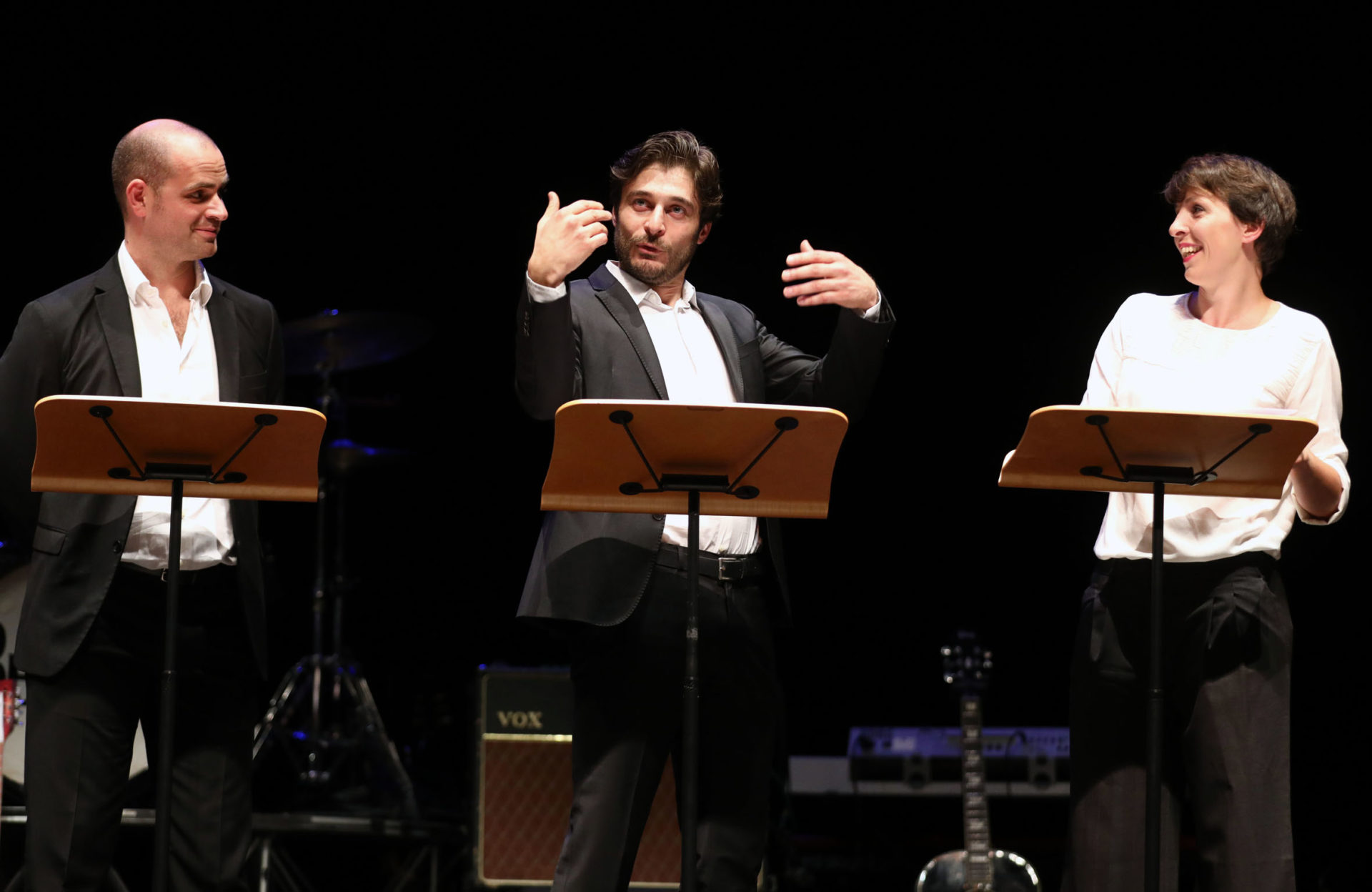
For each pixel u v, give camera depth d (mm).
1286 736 7059
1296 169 14977
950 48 15828
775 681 7531
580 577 7090
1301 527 15359
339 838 12492
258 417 6391
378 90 15812
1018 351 16344
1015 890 11680
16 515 7324
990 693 16672
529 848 11859
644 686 7121
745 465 6566
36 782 7039
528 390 7113
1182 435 6465
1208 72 15250
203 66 15289
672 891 11602
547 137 15992
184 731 7375
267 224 15930
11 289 14836
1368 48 14719
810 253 7449
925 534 16938
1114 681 7293
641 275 7531
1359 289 14859
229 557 7465
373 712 13961
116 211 14961
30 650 7105
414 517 17266
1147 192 15680
